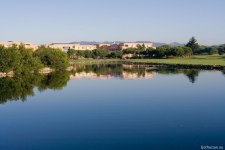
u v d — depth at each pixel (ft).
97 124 78.64
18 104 108.27
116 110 94.79
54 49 296.10
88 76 220.02
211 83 160.97
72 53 546.26
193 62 347.36
